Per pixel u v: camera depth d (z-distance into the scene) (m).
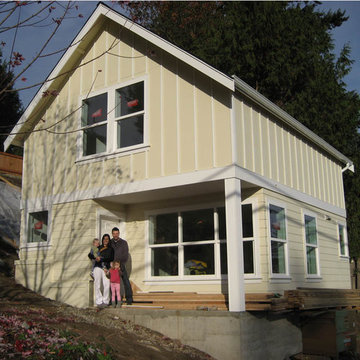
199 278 11.28
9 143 13.84
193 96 10.72
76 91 12.98
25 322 7.34
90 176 12.14
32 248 12.89
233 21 22.05
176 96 10.99
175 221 12.04
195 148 10.46
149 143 11.21
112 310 10.41
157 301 10.45
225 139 10.07
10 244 15.47
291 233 12.06
